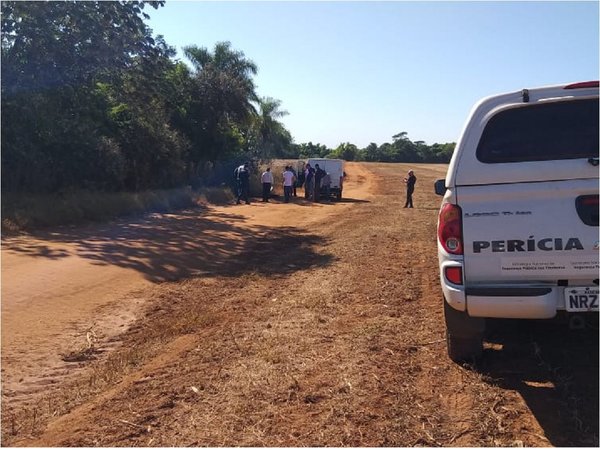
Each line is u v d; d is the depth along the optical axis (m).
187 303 8.02
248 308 7.61
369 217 19.92
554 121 4.75
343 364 5.37
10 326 6.89
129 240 13.14
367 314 7.07
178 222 17.06
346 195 33.94
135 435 4.17
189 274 9.91
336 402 4.56
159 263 10.70
